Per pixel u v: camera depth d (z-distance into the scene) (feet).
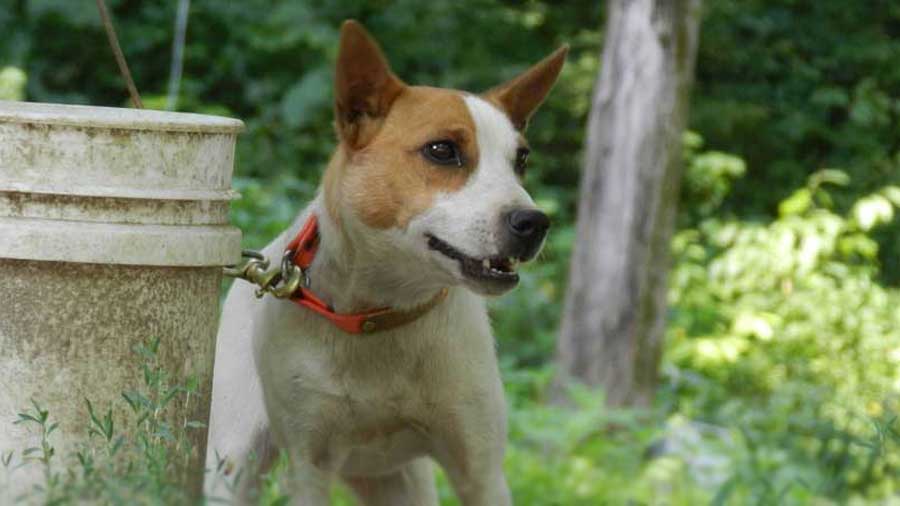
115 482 11.46
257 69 48.37
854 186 49.73
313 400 15.57
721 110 49.42
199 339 14.07
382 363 15.42
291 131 45.73
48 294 13.32
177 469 13.46
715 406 33.30
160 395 13.15
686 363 37.40
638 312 30.96
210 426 17.53
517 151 15.03
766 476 17.93
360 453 16.61
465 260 14.25
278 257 16.58
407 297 15.15
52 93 47.11
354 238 15.02
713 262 42.19
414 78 49.78
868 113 48.80
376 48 14.90
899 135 51.90
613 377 30.86
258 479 16.25
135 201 13.41
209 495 13.65
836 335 38.58
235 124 14.15
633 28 30.81
